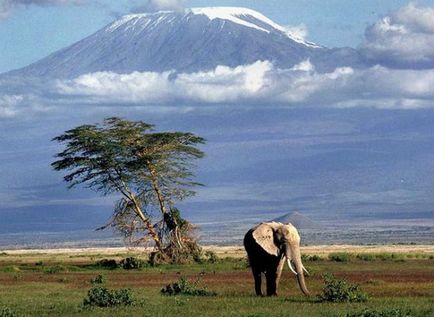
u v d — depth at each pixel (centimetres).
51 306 7562
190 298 7881
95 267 14725
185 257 15550
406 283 9388
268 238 7894
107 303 7412
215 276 11475
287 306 7025
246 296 7994
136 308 7150
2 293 9156
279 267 7944
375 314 6166
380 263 13962
